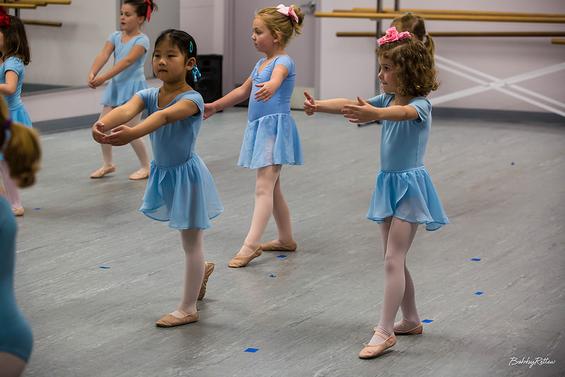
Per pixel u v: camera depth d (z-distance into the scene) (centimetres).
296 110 1265
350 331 436
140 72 794
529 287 503
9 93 632
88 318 451
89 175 807
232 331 436
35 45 1109
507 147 964
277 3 1269
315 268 541
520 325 443
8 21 640
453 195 738
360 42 1225
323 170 838
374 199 417
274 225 641
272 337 428
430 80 409
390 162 411
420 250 577
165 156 423
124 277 519
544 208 694
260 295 490
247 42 1297
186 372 386
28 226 630
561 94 1154
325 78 1249
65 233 612
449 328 440
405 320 431
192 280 440
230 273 529
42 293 489
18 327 261
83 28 1085
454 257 562
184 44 413
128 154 907
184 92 416
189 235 436
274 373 385
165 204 432
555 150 948
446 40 1188
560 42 1100
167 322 439
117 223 642
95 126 380
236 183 778
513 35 1132
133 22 783
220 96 1217
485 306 471
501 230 628
